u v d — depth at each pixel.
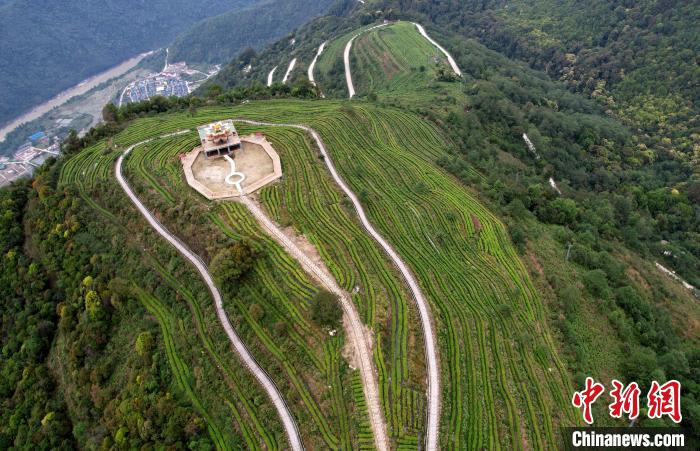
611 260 98.19
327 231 84.75
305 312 69.50
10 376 83.88
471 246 92.12
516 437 62.44
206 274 81.19
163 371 71.94
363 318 68.06
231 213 87.19
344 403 60.00
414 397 60.44
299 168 102.19
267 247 79.44
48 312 87.94
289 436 59.88
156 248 86.69
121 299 81.81
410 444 56.25
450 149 129.12
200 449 61.88
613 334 84.00
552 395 69.25
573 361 75.12
